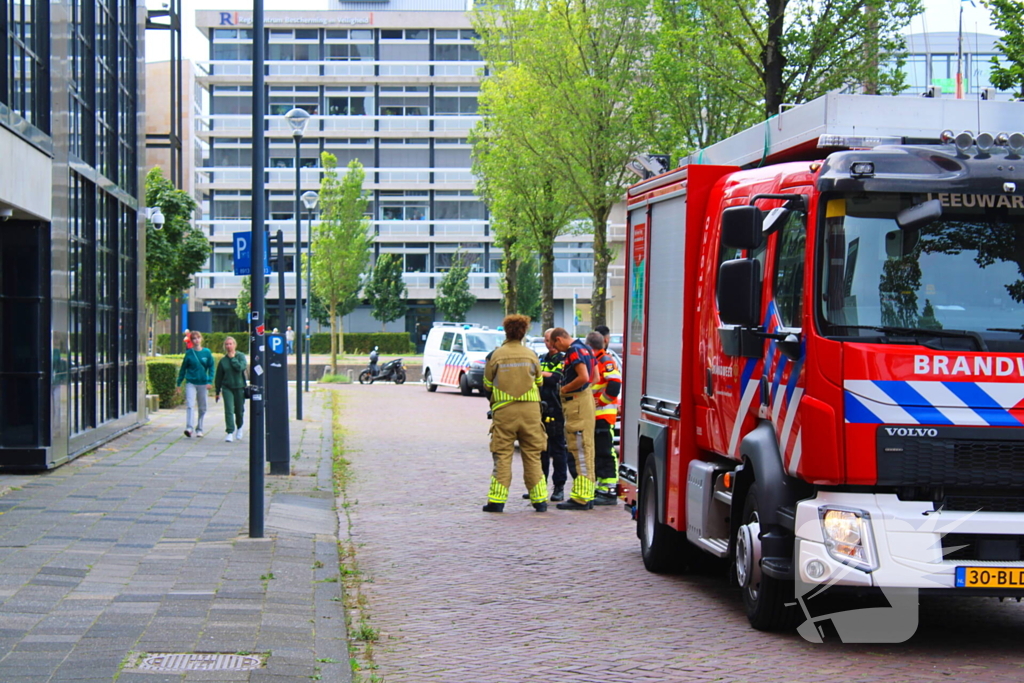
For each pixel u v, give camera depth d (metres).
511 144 28.42
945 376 6.30
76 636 6.47
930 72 13.41
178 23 43.84
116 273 20.03
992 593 6.27
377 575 9.08
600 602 8.12
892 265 6.46
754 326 7.07
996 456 6.30
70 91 16.16
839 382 6.31
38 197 13.77
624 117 24.59
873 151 6.54
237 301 77.56
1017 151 6.63
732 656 6.56
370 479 15.46
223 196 80.00
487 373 12.70
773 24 16.17
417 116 80.56
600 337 13.35
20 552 9.02
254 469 10.12
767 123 8.05
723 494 7.81
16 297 14.23
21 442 14.32
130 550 9.32
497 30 31.31
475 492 14.23
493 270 80.88
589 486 12.82
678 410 8.66
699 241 8.56
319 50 80.81
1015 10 13.69
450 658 6.54
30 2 13.96
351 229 54.84
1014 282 6.47
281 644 6.47
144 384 22.95
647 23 24.59
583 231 30.62
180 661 6.00
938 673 6.16
